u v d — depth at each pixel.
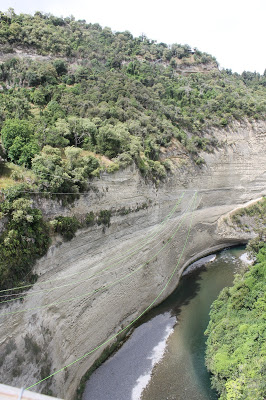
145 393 32.56
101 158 42.47
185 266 56.59
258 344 31.56
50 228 30.20
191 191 61.12
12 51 62.41
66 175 32.91
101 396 31.97
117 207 40.94
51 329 28.94
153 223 49.81
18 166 31.97
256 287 38.16
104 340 36.53
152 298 45.84
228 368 30.42
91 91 60.19
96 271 36.09
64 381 29.66
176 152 61.25
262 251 46.53
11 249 25.77
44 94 53.12
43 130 39.56
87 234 35.41
